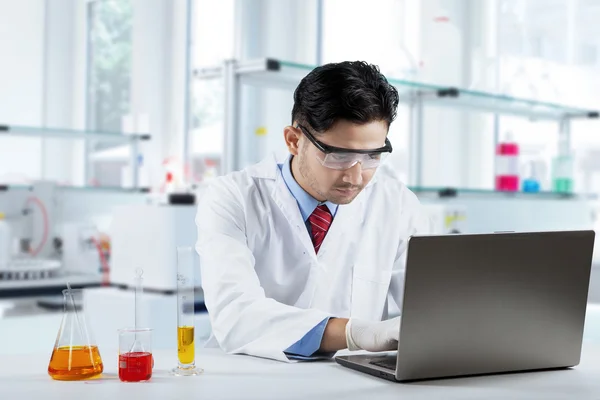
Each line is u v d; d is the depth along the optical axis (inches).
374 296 78.5
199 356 65.4
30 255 157.4
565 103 149.6
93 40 219.3
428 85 124.3
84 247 155.5
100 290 129.3
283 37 174.4
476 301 56.2
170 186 164.9
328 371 59.0
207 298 71.2
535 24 151.8
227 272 70.1
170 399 49.2
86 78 218.2
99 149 213.3
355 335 61.1
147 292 124.7
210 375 57.1
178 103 206.7
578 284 60.4
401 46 132.0
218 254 71.9
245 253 72.6
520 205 152.5
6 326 130.3
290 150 71.2
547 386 55.2
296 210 77.9
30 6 209.2
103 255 155.3
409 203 84.6
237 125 106.7
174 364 61.6
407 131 150.9
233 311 67.6
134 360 54.6
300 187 77.4
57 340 56.2
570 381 57.1
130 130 192.5
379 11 160.4
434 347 55.3
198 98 203.2
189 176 197.8
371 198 82.9
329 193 68.2
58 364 55.4
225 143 106.5
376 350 59.4
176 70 207.3
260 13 173.6
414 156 136.9
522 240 57.0
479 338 57.0
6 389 52.2
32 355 65.6
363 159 65.7
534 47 152.1
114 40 217.3
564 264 59.3
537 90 143.7
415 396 51.1
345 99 63.7
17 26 207.3
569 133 154.1
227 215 75.4
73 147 215.5
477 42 153.3
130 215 127.3
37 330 133.3
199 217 77.2
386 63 130.4
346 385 54.0
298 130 68.9
